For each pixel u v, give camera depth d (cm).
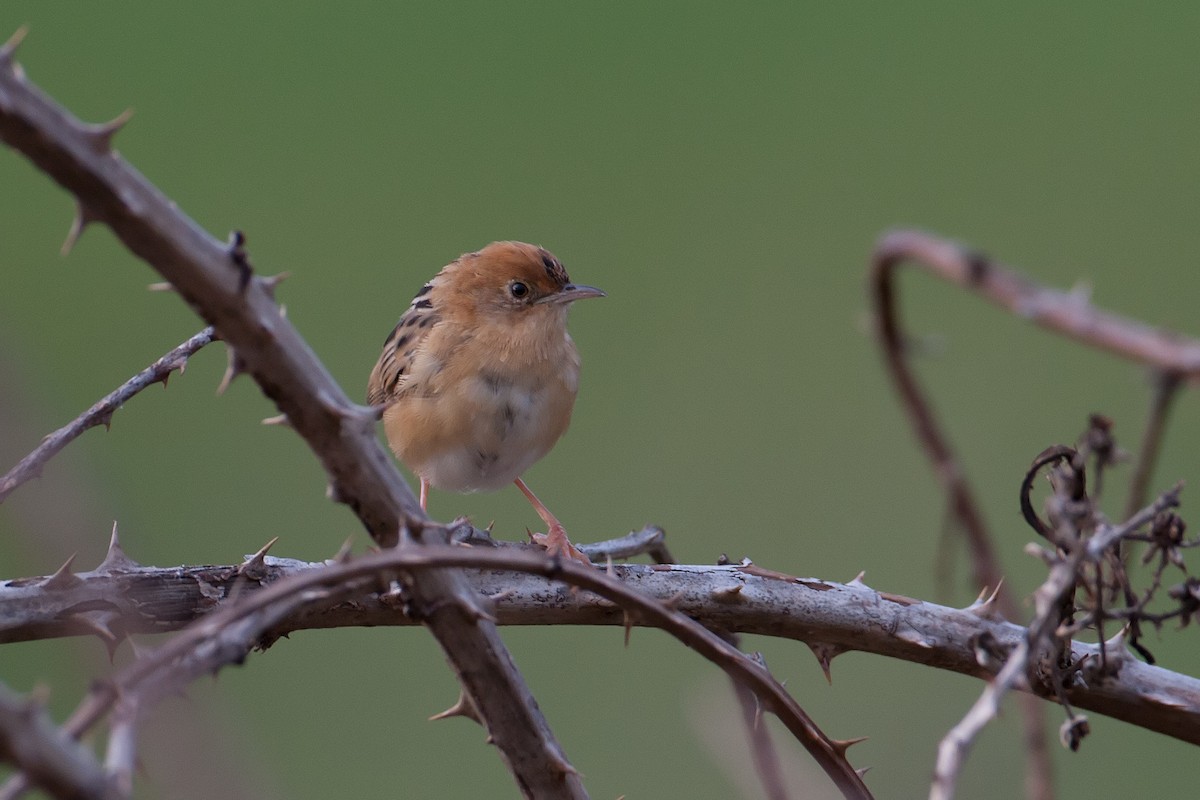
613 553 730
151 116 1487
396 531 504
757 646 1117
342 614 584
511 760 550
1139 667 580
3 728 323
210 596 574
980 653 570
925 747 967
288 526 1230
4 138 408
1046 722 662
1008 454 1294
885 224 1466
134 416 1282
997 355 1387
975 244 1438
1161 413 484
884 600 616
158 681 389
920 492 1299
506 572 630
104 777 334
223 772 598
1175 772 1015
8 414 753
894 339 761
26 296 1355
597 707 1153
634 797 1114
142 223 428
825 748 527
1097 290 1393
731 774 639
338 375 1362
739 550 1283
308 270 1413
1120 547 534
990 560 760
